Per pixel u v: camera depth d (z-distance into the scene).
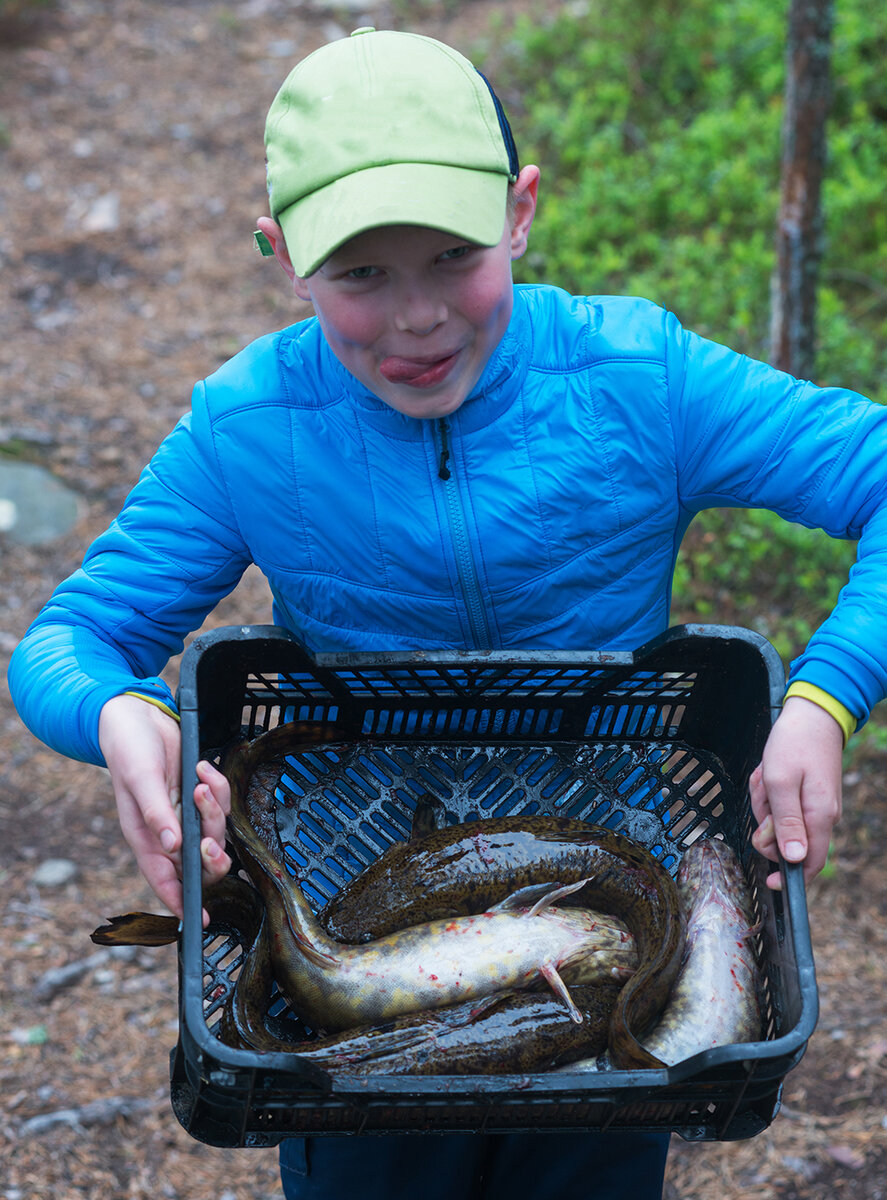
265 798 1.75
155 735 1.54
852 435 1.70
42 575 4.92
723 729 1.79
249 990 1.59
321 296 1.52
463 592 1.79
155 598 1.76
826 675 1.54
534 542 1.75
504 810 1.85
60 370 5.93
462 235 1.42
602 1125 1.43
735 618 4.25
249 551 1.83
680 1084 1.33
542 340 1.73
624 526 1.77
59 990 3.40
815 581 4.21
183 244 6.78
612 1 7.66
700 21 7.23
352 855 1.85
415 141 1.46
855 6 6.75
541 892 1.72
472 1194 1.99
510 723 1.87
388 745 1.83
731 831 1.77
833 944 3.36
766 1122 1.43
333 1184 1.92
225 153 7.49
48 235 6.83
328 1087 1.30
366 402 1.70
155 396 5.79
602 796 1.83
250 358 1.77
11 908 3.66
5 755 4.23
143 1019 3.32
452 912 1.74
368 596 1.80
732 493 1.79
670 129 6.59
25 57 8.32
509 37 7.98
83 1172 2.92
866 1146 2.87
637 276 5.66
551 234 5.91
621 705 1.81
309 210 1.47
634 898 1.70
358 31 1.58
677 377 1.73
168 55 8.41
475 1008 1.60
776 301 4.32
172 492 1.77
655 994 1.56
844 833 3.64
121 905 3.67
